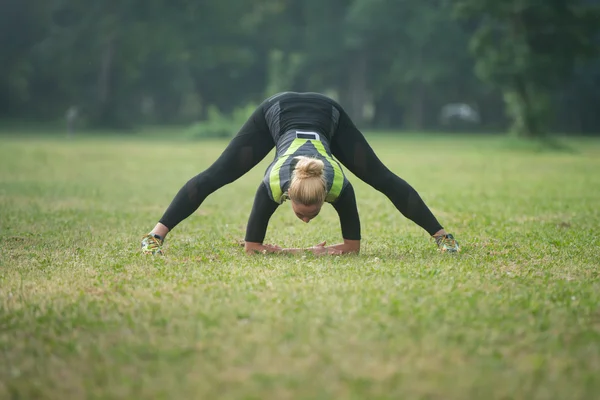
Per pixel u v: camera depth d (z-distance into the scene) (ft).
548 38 105.70
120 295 15.90
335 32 187.21
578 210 33.01
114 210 32.48
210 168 21.20
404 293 15.69
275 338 12.85
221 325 13.57
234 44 193.06
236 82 206.69
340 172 19.30
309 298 15.29
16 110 193.67
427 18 174.91
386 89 201.36
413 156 81.46
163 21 171.73
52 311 14.60
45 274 18.26
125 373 11.50
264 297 15.44
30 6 183.42
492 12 104.94
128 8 168.76
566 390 10.83
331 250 20.93
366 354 12.16
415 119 198.80
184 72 199.93
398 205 21.54
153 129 184.34
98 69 186.19
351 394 10.59
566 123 198.18
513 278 17.65
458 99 207.21
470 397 10.59
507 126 209.56
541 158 79.82
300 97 20.86
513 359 12.05
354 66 197.36
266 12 193.06
